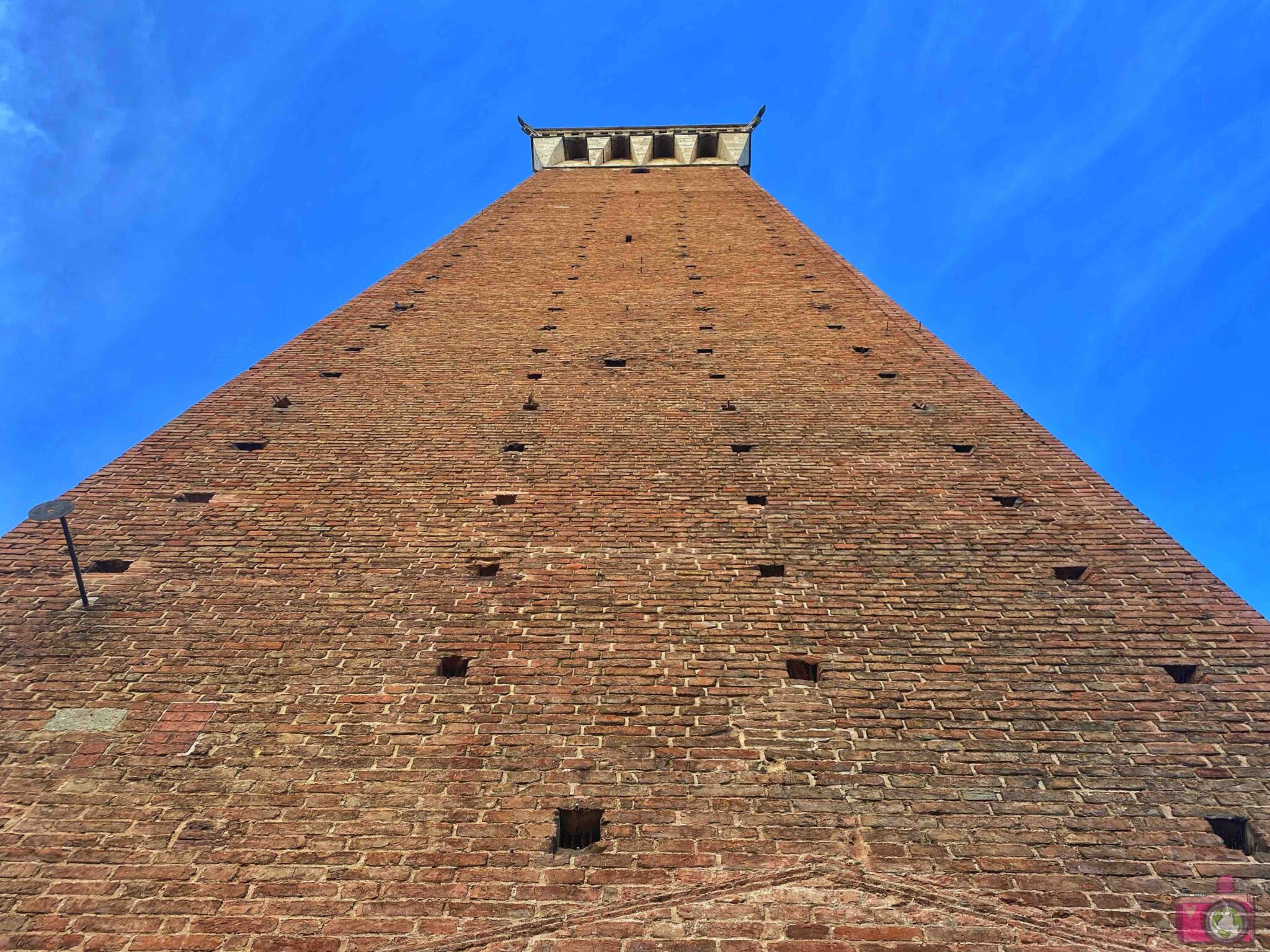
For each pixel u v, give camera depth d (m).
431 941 5.68
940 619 8.29
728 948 5.67
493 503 9.96
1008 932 5.78
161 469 10.40
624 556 9.11
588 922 5.80
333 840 6.29
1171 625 8.18
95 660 7.71
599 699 7.43
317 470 10.48
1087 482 10.30
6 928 5.69
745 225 22.06
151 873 6.04
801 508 9.87
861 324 15.05
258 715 7.25
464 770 6.80
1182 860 6.20
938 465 10.67
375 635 8.09
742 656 7.88
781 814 6.50
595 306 15.95
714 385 12.76
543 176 30.31
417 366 13.28
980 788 6.70
